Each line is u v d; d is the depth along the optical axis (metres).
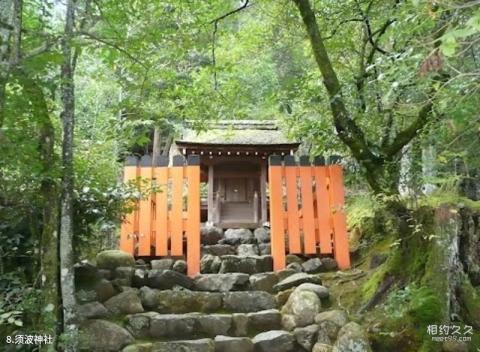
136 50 4.01
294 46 7.02
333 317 4.15
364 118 4.49
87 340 3.87
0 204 3.83
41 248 3.68
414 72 2.77
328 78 4.11
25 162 3.44
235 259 5.64
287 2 5.57
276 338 4.09
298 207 5.81
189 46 4.47
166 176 5.77
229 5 4.99
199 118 5.27
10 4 2.81
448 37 1.79
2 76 2.79
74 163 4.32
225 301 4.75
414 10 2.94
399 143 4.15
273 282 5.18
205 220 9.56
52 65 3.52
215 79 4.98
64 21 3.86
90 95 8.67
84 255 5.29
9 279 3.68
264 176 8.55
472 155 4.42
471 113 3.19
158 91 4.75
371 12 4.56
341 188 5.81
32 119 3.48
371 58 4.30
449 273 4.00
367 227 6.23
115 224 4.73
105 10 3.87
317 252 5.75
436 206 4.36
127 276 4.94
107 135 4.90
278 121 8.56
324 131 5.09
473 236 4.29
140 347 3.89
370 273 5.09
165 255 5.61
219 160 8.57
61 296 3.67
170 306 4.64
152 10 4.18
